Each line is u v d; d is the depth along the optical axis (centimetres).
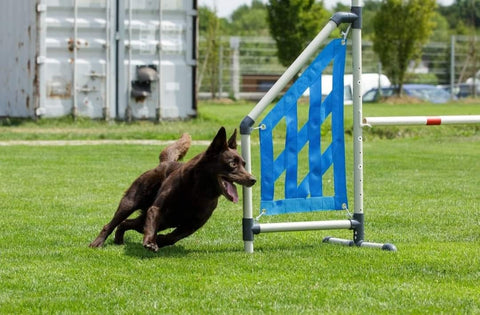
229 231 1123
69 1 2700
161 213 934
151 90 2802
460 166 1964
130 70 2777
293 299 746
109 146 2295
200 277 826
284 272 856
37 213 1245
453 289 788
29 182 1579
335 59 1005
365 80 5000
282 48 4906
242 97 5344
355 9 995
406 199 1430
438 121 1002
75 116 2727
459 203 1386
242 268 873
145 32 2780
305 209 992
